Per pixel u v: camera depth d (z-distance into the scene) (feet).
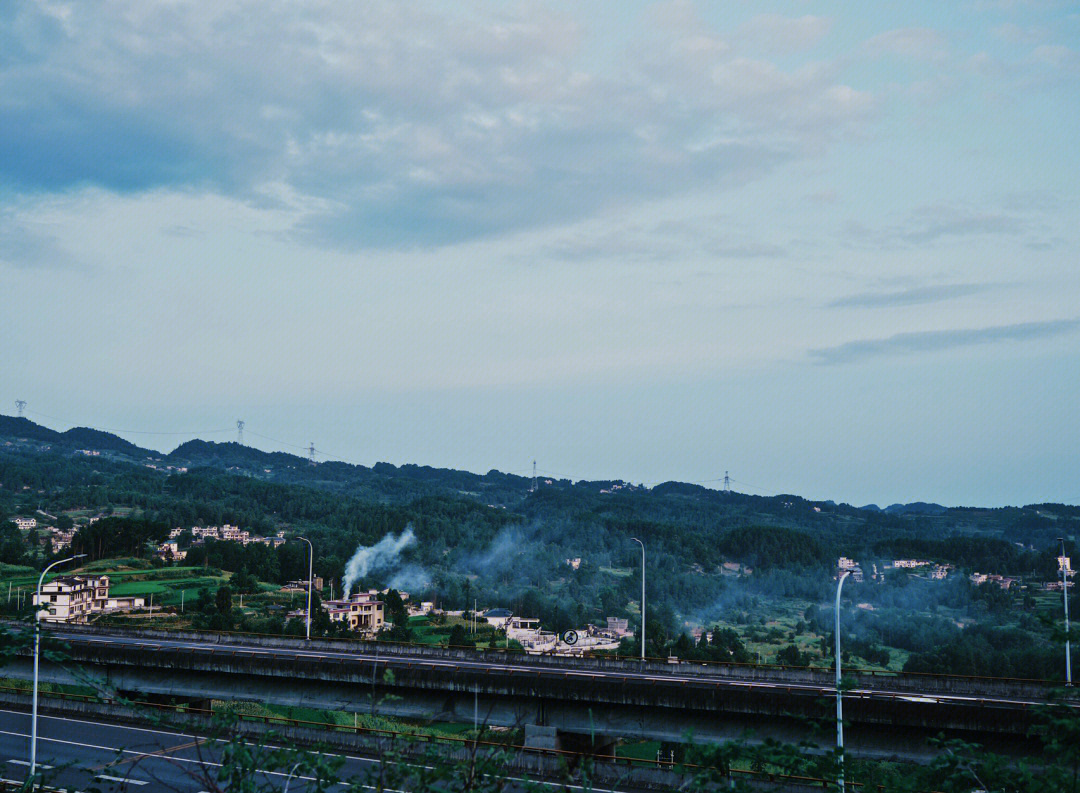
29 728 159.74
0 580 492.95
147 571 559.79
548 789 36.52
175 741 148.46
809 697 126.11
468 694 149.89
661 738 136.98
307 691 162.09
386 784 36.14
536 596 633.61
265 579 593.42
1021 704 119.44
